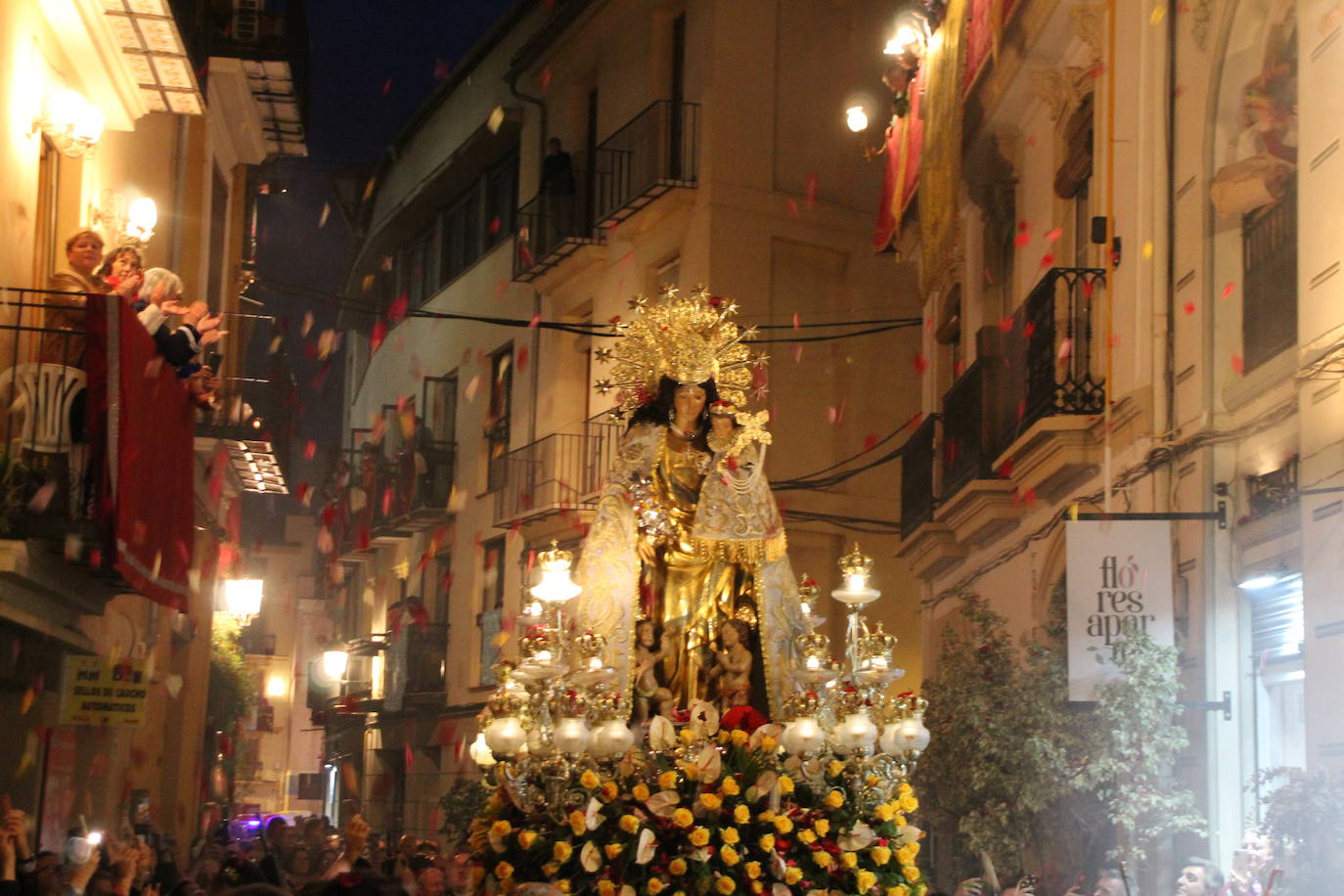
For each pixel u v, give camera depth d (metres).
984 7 13.49
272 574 41.81
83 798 12.51
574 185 22.92
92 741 12.67
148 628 14.73
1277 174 8.87
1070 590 9.17
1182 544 9.79
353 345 36.91
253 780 40.16
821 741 5.86
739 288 19.97
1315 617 7.62
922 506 15.86
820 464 20.19
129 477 9.30
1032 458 11.84
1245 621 9.34
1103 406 11.13
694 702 6.05
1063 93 12.66
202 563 18.61
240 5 16.09
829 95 21.03
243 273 19.98
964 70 14.27
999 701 9.82
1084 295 11.91
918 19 15.91
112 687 11.05
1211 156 9.71
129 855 8.33
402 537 29.53
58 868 7.83
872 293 20.91
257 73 16.31
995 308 14.96
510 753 5.66
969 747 9.85
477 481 26.28
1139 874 9.60
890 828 6.10
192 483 11.81
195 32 12.45
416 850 13.68
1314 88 8.06
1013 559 13.69
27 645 10.43
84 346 9.61
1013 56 13.12
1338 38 7.79
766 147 20.44
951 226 14.02
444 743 26.34
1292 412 8.70
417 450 27.53
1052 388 11.34
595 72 23.59
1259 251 9.33
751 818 5.82
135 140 13.59
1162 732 8.84
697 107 20.42
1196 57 9.95
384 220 30.77
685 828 5.68
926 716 10.61
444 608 27.33
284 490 19.42
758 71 20.55
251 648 40.97
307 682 40.16
